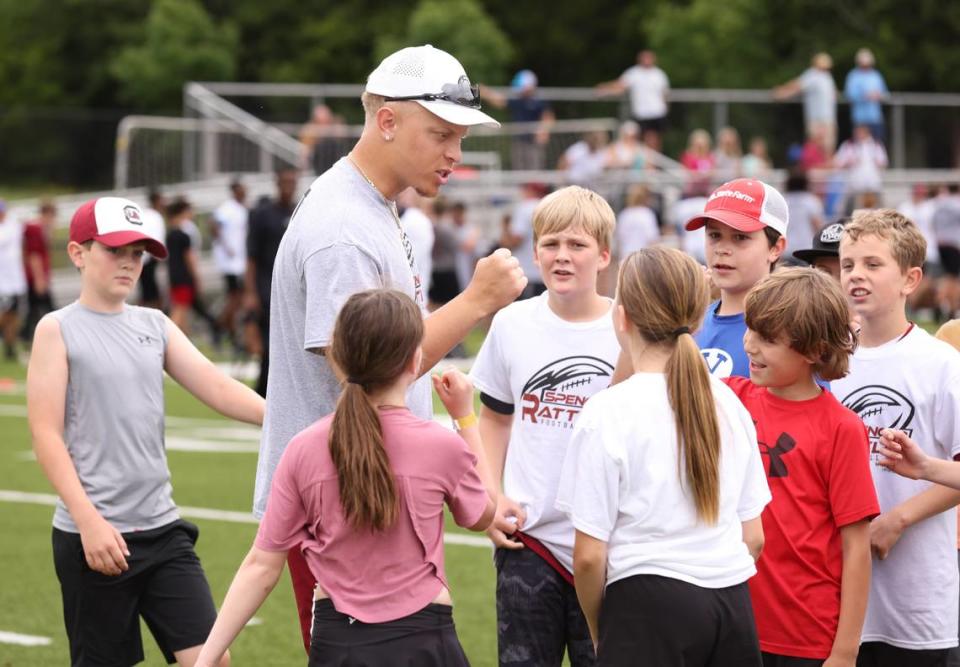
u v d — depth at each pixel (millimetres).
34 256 37469
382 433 6742
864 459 7699
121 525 8875
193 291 32938
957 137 43781
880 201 40375
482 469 7570
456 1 77812
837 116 44188
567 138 41969
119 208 9094
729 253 8664
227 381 9195
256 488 7820
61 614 12883
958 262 37844
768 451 7820
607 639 6859
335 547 6758
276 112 50188
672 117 43688
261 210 24328
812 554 7711
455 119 7410
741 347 8609
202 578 9102
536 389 8836
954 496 8039
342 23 84875
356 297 6816
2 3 95000
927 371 8352
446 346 7258
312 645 6863
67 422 8922
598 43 86062
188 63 84438
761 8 72812
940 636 8289
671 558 6777
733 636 6848
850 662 7605
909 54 73188
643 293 6977
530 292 33625
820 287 7668
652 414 6891
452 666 6809
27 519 17109
